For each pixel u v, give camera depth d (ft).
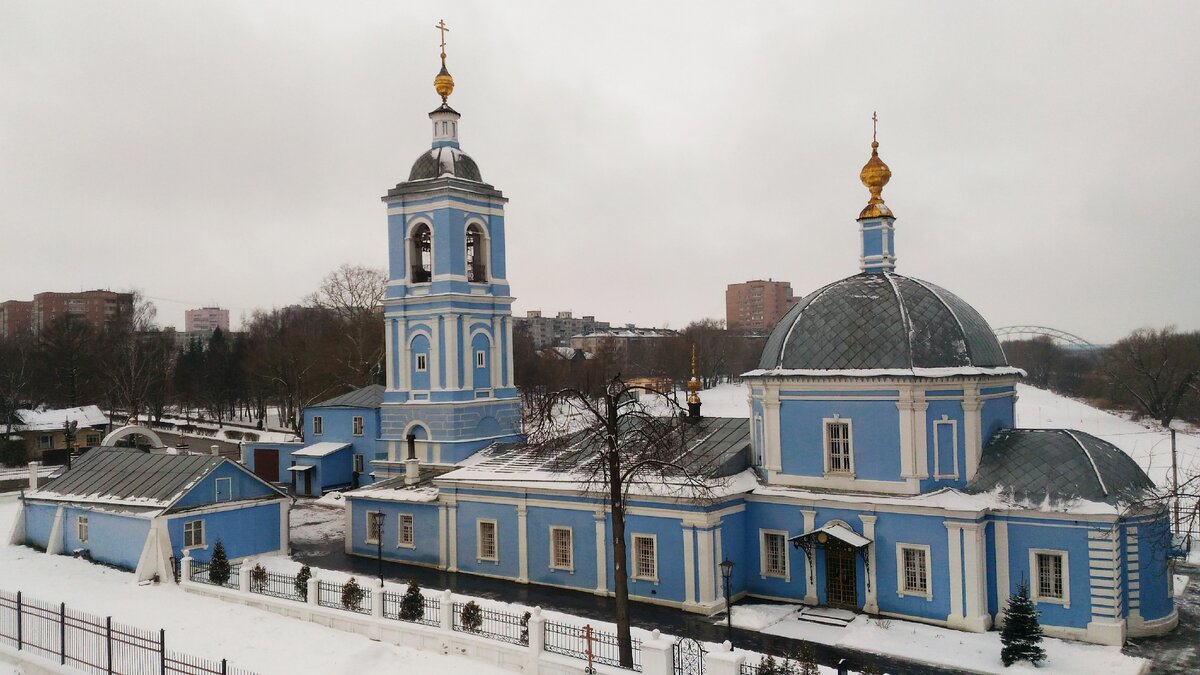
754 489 113.29
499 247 160.25
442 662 87.45
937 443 103.81
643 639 91.50
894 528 103.35
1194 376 309.63
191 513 126.52
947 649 92.73
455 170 153.99
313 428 214.07
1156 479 198.39
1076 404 370.94
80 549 136.36
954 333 106.32
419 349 154.30
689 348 435.12
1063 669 86.17
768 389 113.29
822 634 98.99
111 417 354.54
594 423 91.56
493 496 128.57
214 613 104.94
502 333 159.63
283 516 141.90
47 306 587.27
